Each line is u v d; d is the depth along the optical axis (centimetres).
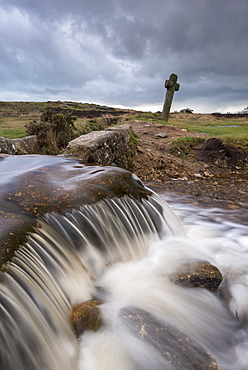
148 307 280
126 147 1027
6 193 363
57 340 231
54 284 266
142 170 1027
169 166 1079
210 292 318
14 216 302
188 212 647
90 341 237
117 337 236
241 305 309
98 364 222
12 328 200
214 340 262
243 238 504
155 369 209
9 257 234
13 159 632
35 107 5341
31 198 357
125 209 409
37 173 478
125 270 350
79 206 357
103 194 399
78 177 457
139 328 240
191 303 299
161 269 357
